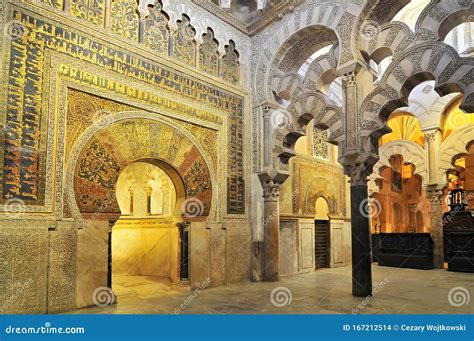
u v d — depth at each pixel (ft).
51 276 18.42
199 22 27.66
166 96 24.72
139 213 34.47
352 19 24.43
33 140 18.51
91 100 21.03
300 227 34.55
